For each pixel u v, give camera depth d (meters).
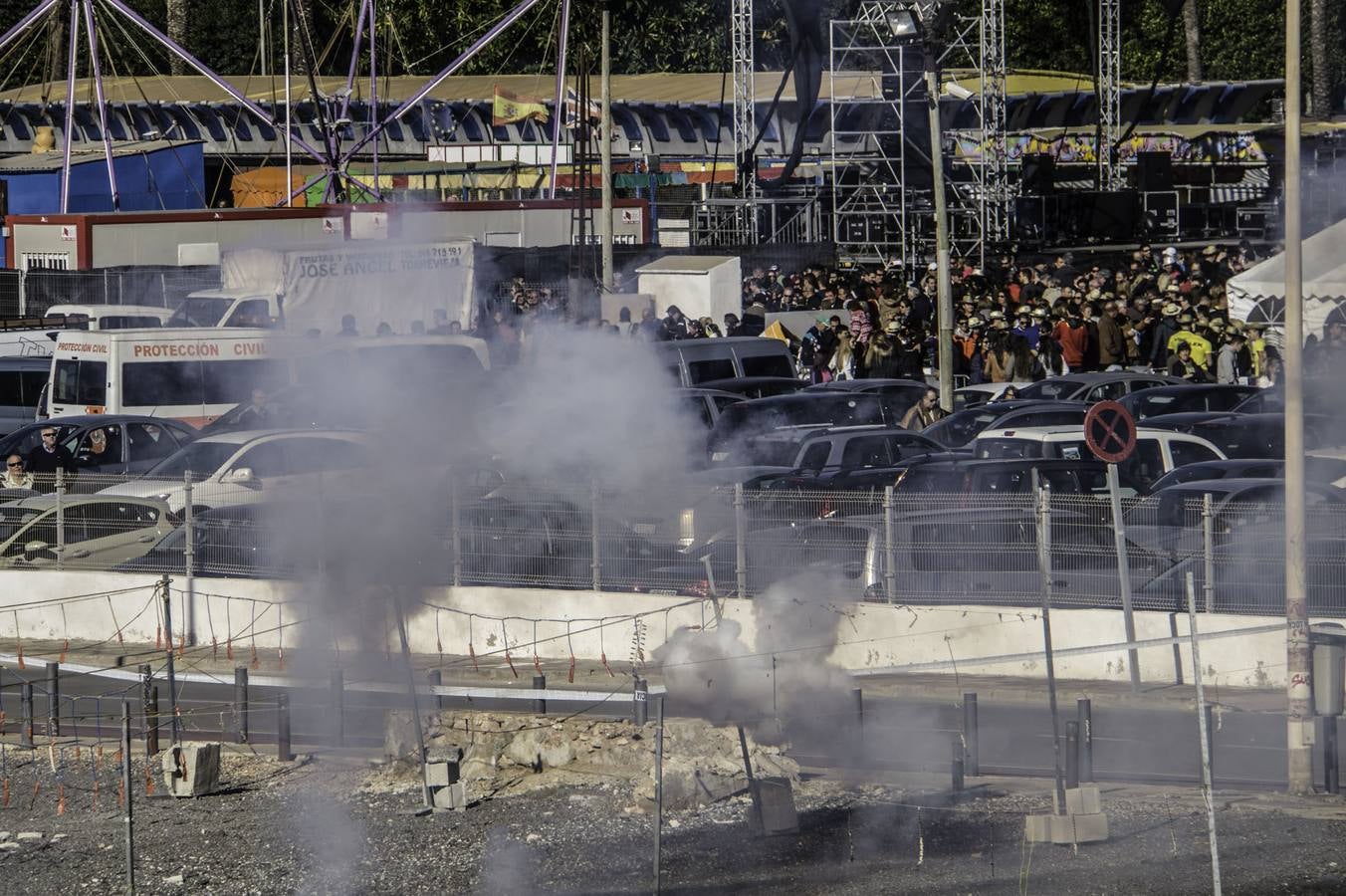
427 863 48.25
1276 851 46.66
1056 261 168.12
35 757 60.84
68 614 81.69
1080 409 94.25
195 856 49.50
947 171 178.25
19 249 163.62
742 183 190.50
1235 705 63.22
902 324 129.88
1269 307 119.75
